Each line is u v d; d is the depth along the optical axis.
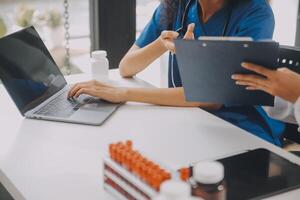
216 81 1.22
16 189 0.95
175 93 1.43
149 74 1.89
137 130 1.25
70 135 1.22
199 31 1.61
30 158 1.08
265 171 0.99
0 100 1.50
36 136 1.21
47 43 2.10
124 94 1.44
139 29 2.30
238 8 1.57
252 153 1.08
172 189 0.61
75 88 1.48
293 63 1.45
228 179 0.95
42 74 1.51
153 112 1.39
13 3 1.96
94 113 1.35
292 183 0.94
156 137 1.20
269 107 1.39
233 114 1.52
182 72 1.26
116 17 2.24
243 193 0.90
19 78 1.39
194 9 1.63
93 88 1.47
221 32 1.59
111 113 1.36
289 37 2.32
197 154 1.10
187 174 0.79
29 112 1.35
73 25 2.17
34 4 2.02
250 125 1.50
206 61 1.18
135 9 2.26
